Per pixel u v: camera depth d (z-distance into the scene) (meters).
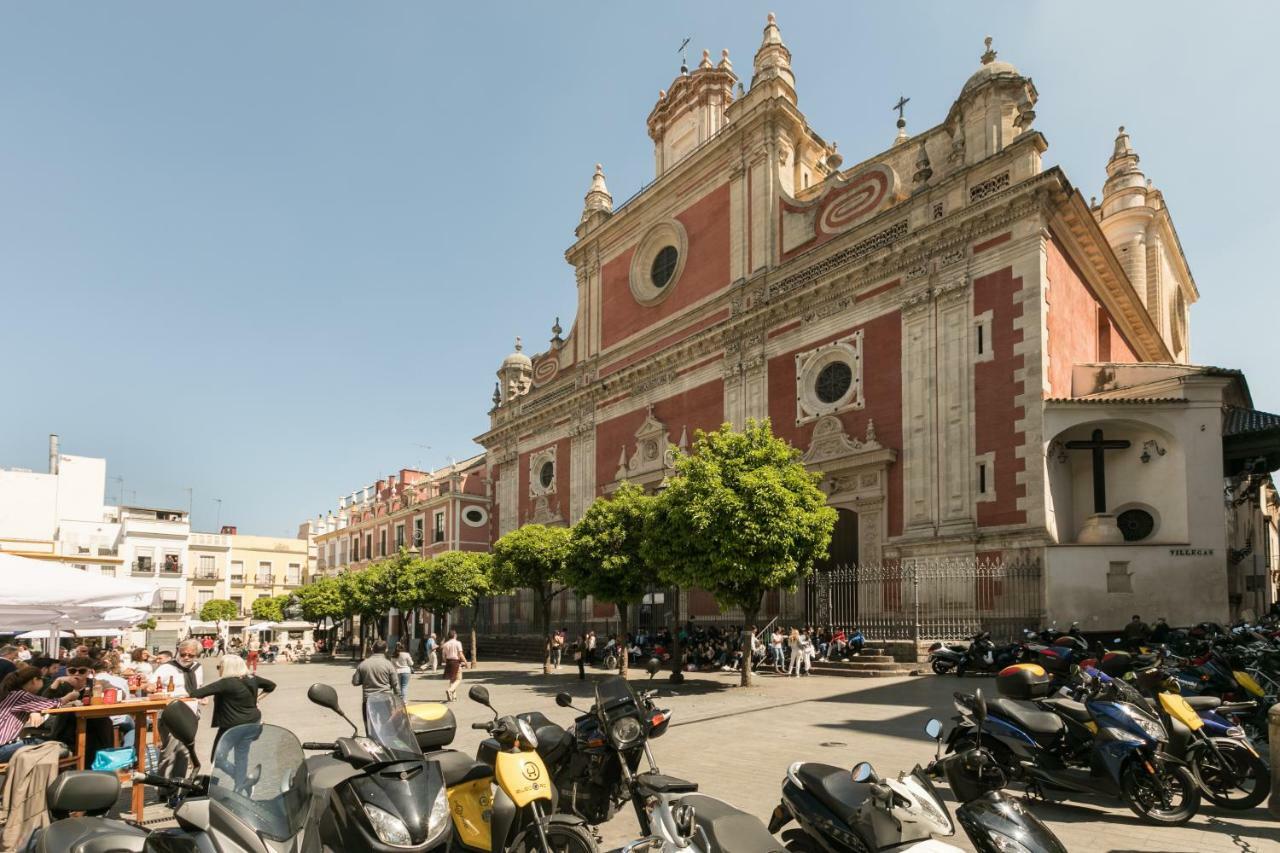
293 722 15.70
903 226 23.98
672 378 31.92
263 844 4.14
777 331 27.61
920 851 4.28
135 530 59.25
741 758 10.26
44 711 8.20
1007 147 21.52
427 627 47.72
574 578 23.19
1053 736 7.65
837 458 24.27
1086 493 21.05
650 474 32.06
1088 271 23.98
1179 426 19.89
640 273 35.31
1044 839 4.38
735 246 30.06
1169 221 40.38
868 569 23.06
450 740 7.66
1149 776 7.13
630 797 6.36
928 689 16.17
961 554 20.70
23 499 46.50
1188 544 19.14
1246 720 10.02
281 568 75.88
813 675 20.64
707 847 3.89
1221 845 6.45
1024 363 20.34
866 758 9.95
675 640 20.58
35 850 4.71
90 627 18.75
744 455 19.17
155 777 4.52
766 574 17.80
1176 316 44.31
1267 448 20.23
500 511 42.19
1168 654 11.27
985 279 21.56
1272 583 42.38
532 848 5.54
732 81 34.97
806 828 5.12
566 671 26.62
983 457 20.81
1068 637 15.09
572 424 37.56
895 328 23.62
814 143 30.94
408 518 52.91
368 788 4.77
